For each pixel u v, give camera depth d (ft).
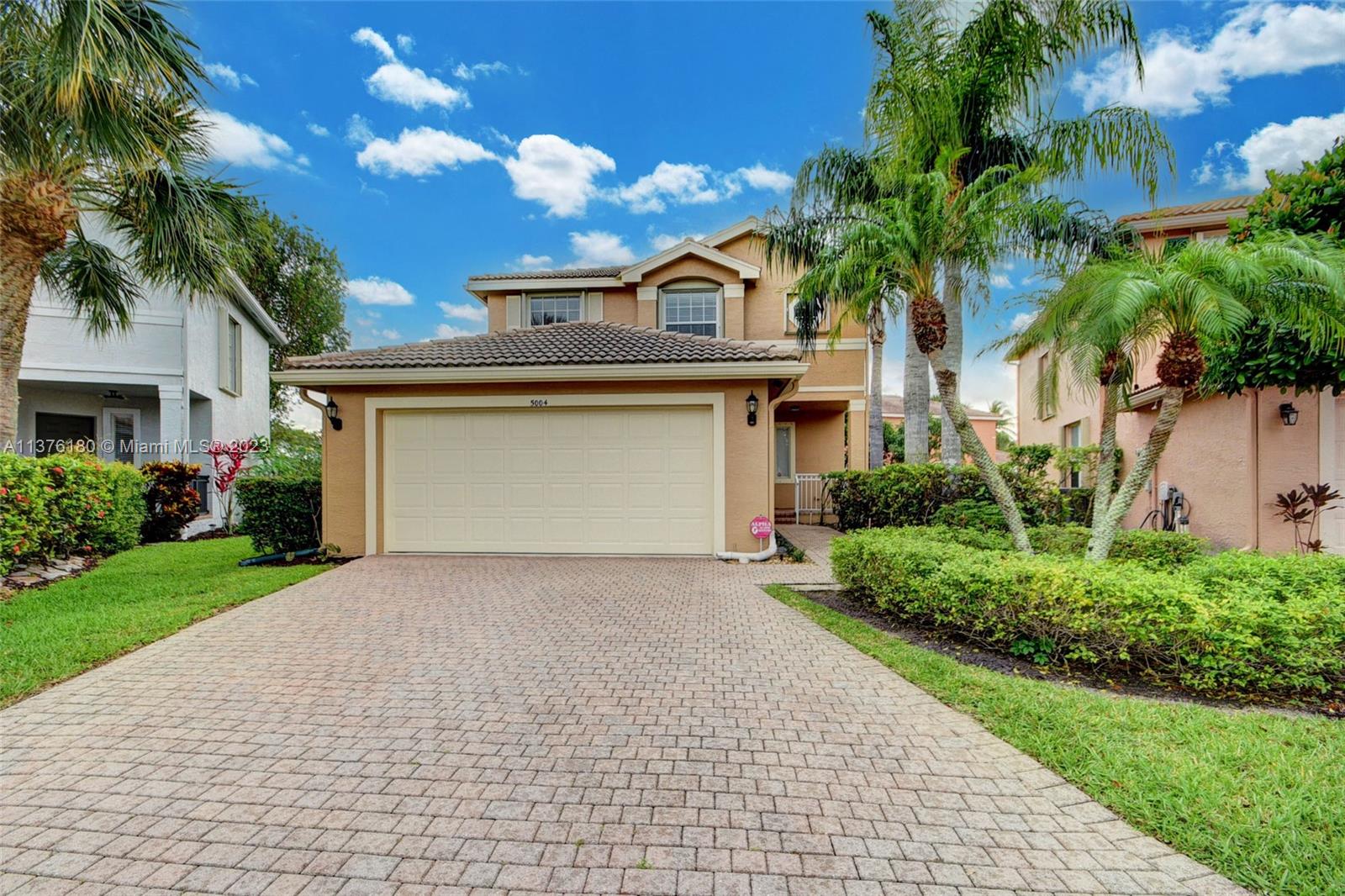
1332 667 13.07
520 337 38.73
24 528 26.63
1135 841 8.65
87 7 20.89
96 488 33.04
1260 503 29.12
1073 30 28.78
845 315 24.99
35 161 25.03
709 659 16.47
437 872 8.16
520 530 32.24
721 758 11.12
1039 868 8.14
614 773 10.62
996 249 22.94
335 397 32.55
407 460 32.58
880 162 28.32
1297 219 23.77
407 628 19.35
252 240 32.76
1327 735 11.35
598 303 59.06
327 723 12.64
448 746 11.62
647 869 8.18
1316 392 25.41
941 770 10.64
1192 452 35.29
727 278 56.54
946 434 38.50
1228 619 13.61
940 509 35.58
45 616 21.02
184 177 28.43
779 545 36.29
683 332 57.00
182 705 13.50
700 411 32.01
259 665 16.03
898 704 13.48
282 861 8.39
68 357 45.55
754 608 21.86
